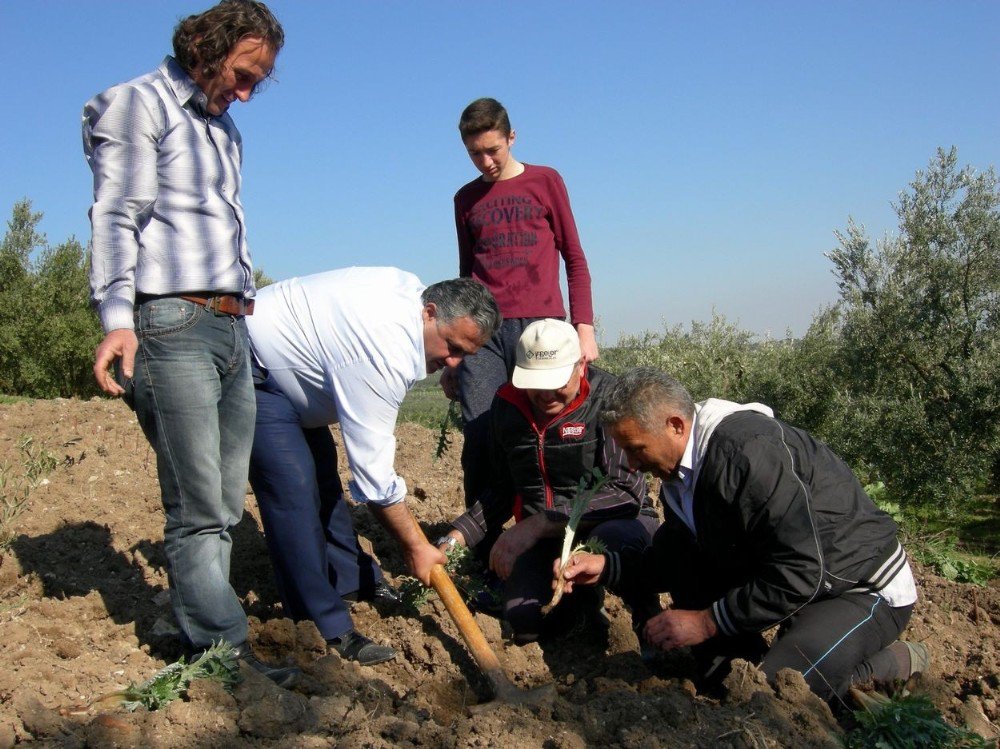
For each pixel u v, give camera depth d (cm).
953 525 819
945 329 891
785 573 355
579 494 423
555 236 540
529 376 430
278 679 362
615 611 483
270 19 340
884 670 374
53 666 363
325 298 384
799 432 379
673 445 367
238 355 360
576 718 342
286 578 412
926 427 847
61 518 575
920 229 902
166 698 334
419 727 329
